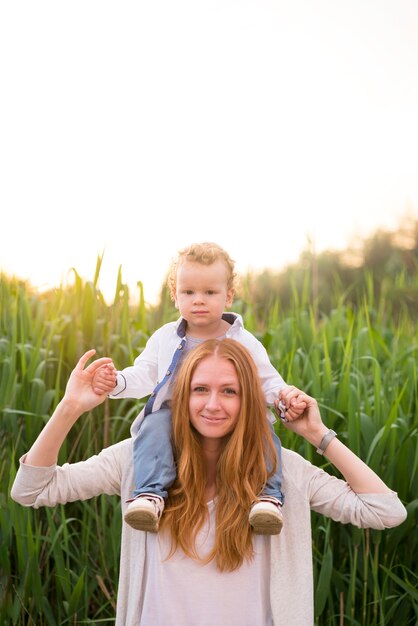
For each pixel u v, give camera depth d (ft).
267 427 8.44
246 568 8.14
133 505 7.91
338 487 8.56
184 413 8.35
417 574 11.63
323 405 11.71
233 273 9.52
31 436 12.41
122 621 8.43
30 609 11.40
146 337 14.60
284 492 8.55
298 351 13.70
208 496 8.38
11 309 15.15
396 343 15.21
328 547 10.99
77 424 13.10
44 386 12.59
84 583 11.61
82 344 13.80
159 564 8.13
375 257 56.90
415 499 11.50
